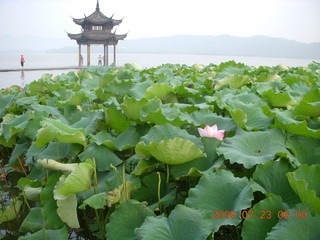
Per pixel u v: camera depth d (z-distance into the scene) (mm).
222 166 2369
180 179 2453
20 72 33844
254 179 2102
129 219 2033
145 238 1688
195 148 2203
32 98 4812
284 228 1612
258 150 2492
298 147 2604
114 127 3328
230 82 5027
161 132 2588
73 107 4203
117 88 4762
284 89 4762
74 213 2275
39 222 2430
